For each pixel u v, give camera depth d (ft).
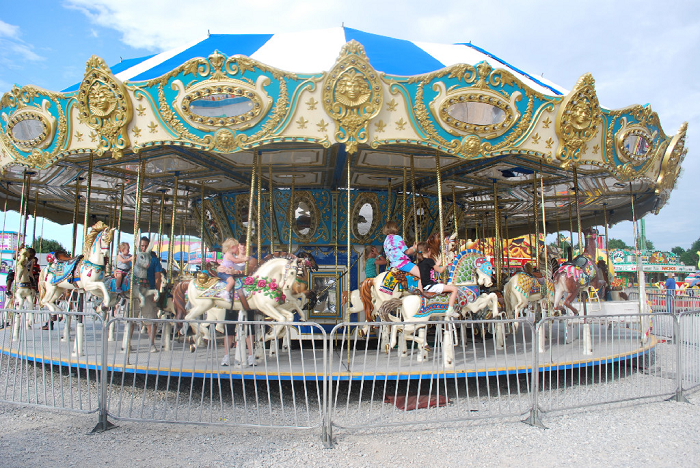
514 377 24.04
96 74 20.33
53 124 22.29
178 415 17.49
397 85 19.56
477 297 22.99
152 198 41.70
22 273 30.68
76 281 24.77
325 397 14.55
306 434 15.34
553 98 21.42
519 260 69.97
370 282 22.53
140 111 20.59
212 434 15.34
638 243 28.35
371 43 25.16
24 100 22.56
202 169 29.50
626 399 18.13
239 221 33.55
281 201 31.35
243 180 31.24
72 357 21.70
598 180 31.94
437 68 22.58
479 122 20.56
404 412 17.26
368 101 19.36
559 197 38.60
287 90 19.40
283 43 25.25
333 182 31.55
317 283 30.86
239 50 24.50
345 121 19.45
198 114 20.01
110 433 15.47
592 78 21.33
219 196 33.99
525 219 54.75
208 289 20.58
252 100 19.60
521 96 20.85
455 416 17.28
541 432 15.53
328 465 12.90
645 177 26.91
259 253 24.90
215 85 19.56
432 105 19.88
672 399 19.52
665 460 13.28
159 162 27.89
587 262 25.54
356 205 31.53
